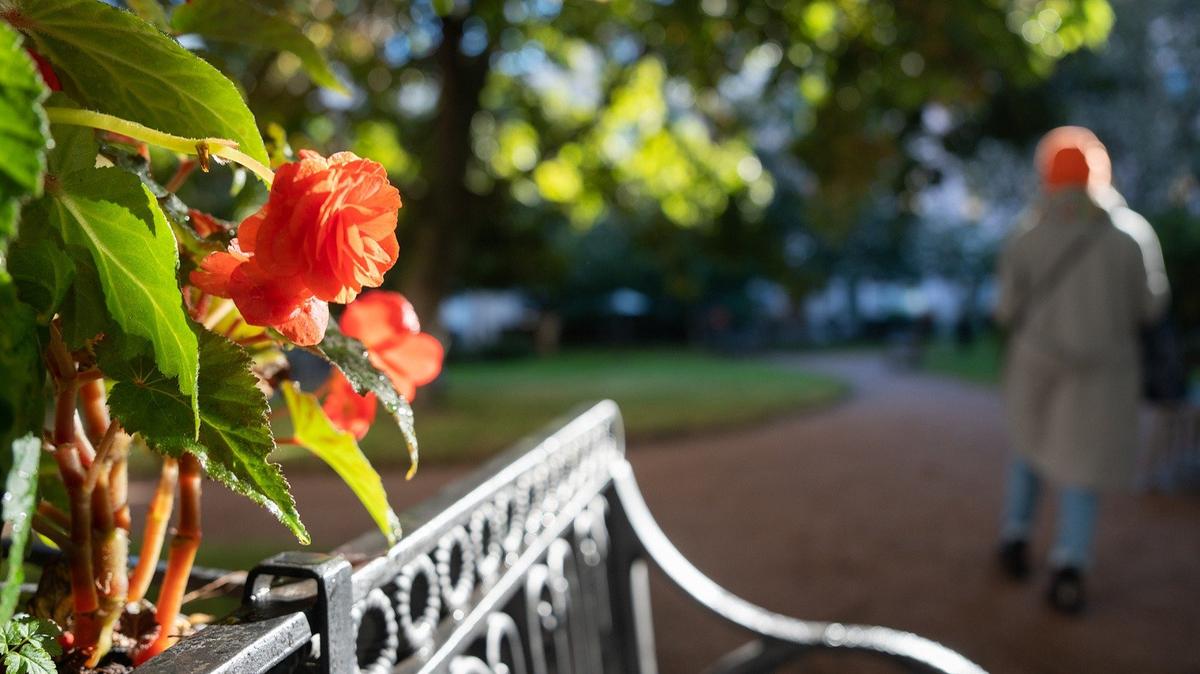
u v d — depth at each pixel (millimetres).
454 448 9062
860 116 9844
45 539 778
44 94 431
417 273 12719
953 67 8672
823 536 6289
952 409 14336
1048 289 4570
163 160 1045
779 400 14414
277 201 608
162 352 609
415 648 977
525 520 1407
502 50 11688
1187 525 6316
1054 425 4559
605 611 1973
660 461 9539
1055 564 4578
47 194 572
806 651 2037
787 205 30266
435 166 12555
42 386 525
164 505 870
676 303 40719
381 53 10508
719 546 6109
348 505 6430
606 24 11227
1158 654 4074
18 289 604
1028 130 15508
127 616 863
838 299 47000
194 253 752
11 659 663
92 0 611
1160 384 7414
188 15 988
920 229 39406
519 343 33938
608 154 13797
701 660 4062
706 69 9844
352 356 805
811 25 8750
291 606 771
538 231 16078
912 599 4875
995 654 4109
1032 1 8203
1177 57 24141
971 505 7191
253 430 646
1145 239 4504
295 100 7633
